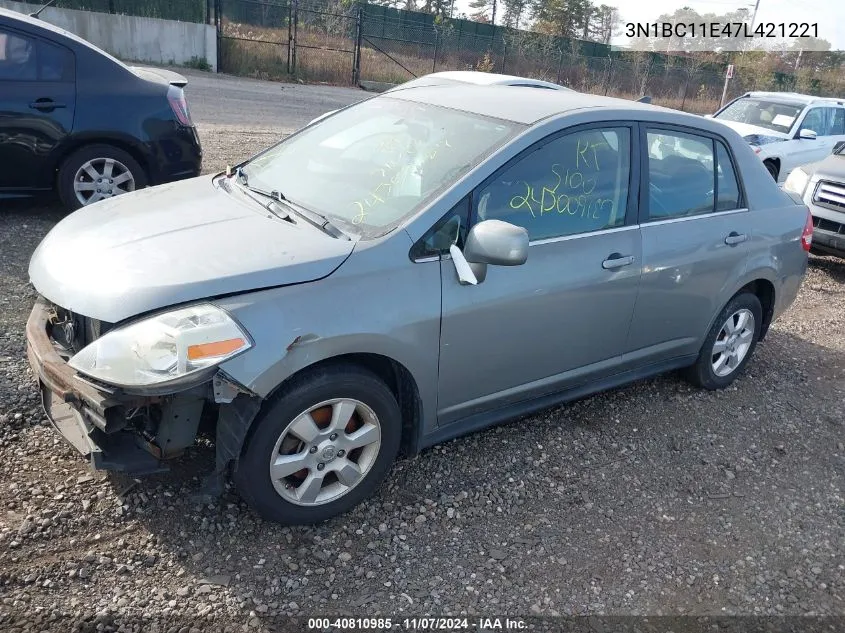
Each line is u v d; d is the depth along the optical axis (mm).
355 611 2691
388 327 2932
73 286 2818
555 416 4246
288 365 2701
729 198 4453
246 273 2744
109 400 2559
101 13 19203
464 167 3291
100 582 2660
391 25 26625
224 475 2848
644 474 3797
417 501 3340
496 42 28609
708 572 3131
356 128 3916
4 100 5820
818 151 11461
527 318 3422
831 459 4195
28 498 2996
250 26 23812
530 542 3170
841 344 6023
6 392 3643
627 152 3834
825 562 3283
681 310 4223
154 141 6504
